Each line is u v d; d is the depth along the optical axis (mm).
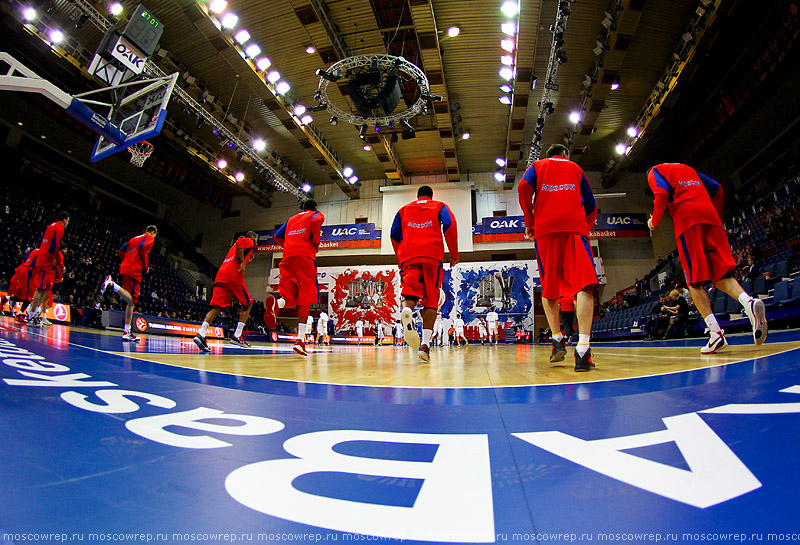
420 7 10742
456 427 854
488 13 11367
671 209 2916
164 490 523
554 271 2443
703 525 401
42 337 3449
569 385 1487
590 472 568
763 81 12953
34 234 15320
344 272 21016
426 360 3164
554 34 10391
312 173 21594
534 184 2576
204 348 4219
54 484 533
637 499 474
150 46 5156
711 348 2697
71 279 14141
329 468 610
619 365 2283
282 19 11453
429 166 20578
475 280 19516
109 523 425
